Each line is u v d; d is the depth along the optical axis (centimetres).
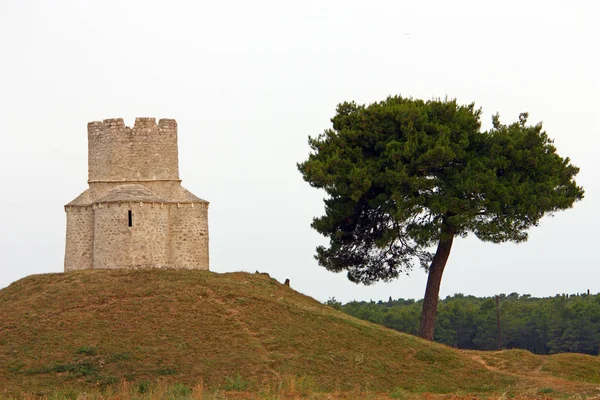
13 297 14350
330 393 11112
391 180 14888
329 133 16088
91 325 13012
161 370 11925
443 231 15188
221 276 15588
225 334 13025
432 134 15362
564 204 15125
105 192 16038
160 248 15375
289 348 12812
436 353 13350
